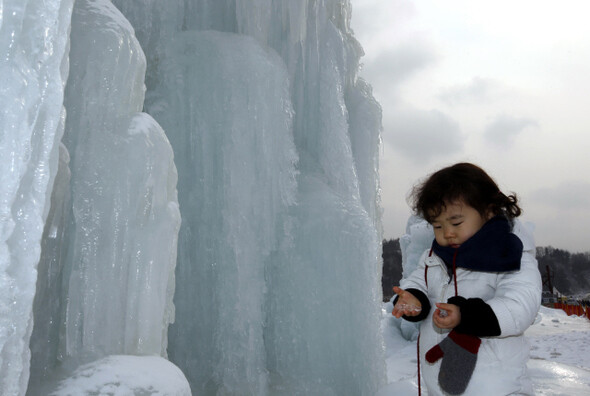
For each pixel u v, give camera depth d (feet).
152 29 16.03
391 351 34.86
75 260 7.49
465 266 4.76
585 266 382.01
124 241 7.93
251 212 15.12
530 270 4.70
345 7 20.39
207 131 15.07
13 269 3.43
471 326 4.29
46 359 7.13
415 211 5.06
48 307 7.27
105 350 7.47
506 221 4.74
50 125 3.77
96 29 8.45
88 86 8.17
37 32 3.65
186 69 15.48
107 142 8.14
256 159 15.33
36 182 3.66
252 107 15.29
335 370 15.01
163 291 8.30
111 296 7.69
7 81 3.40
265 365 14.96
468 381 4.58
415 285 5.41
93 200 7.78
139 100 9.20
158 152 8.56
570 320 53.47
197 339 14.39
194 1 17.35
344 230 15.62
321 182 17.20
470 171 4.80
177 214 8.77
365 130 19.67
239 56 15.57
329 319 15.23
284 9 18.10
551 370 16.33
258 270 15.07
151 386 6.39
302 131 18.33
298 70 18.37
